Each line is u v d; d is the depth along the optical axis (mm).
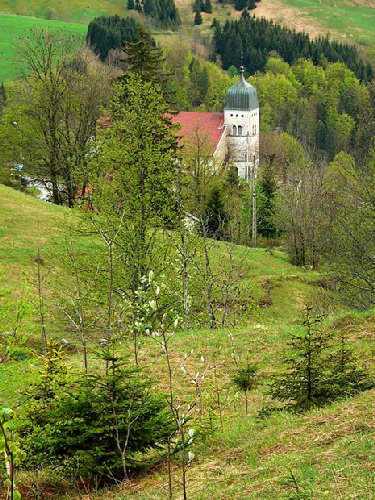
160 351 26078
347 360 17109
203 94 166625
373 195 32938
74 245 40125
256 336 27328
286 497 10516
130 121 36125
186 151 57094
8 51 170000
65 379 15477
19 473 14805
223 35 196500
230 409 19359
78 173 38562
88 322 30609
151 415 14070
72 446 13703
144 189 34312
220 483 12750
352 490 10359
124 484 13891
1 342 17453
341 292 39781
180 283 32000
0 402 16016
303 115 156000
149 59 52312
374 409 14219
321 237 55375
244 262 51438
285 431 14812
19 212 46531
